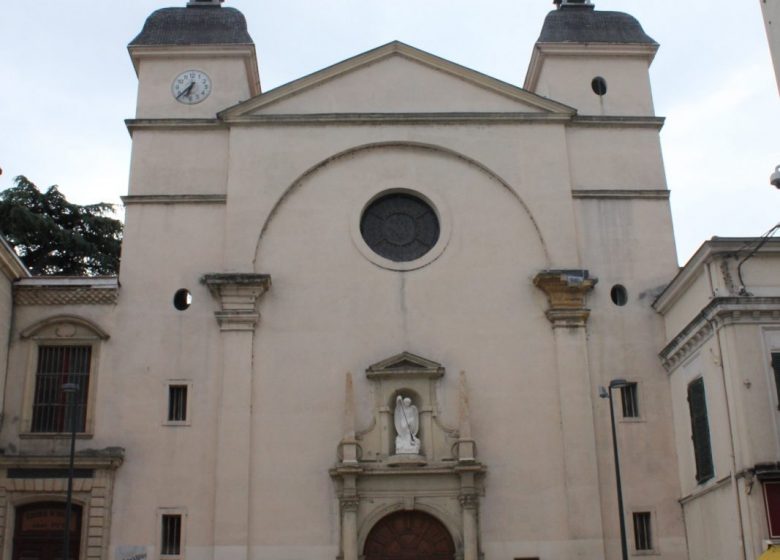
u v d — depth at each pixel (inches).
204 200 1312.7
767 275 1101.1
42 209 1956.2
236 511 1173.7
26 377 1226.6
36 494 1178.0
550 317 1264.8
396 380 1230.3
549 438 1221.7
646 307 1289.4
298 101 1362.0
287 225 1305.4
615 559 1177.4
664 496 1209.4
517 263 1298.0
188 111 1373.0
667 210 1334.9
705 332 1123.3
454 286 1285.7
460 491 1183.6
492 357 1254.9
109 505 1179.9
